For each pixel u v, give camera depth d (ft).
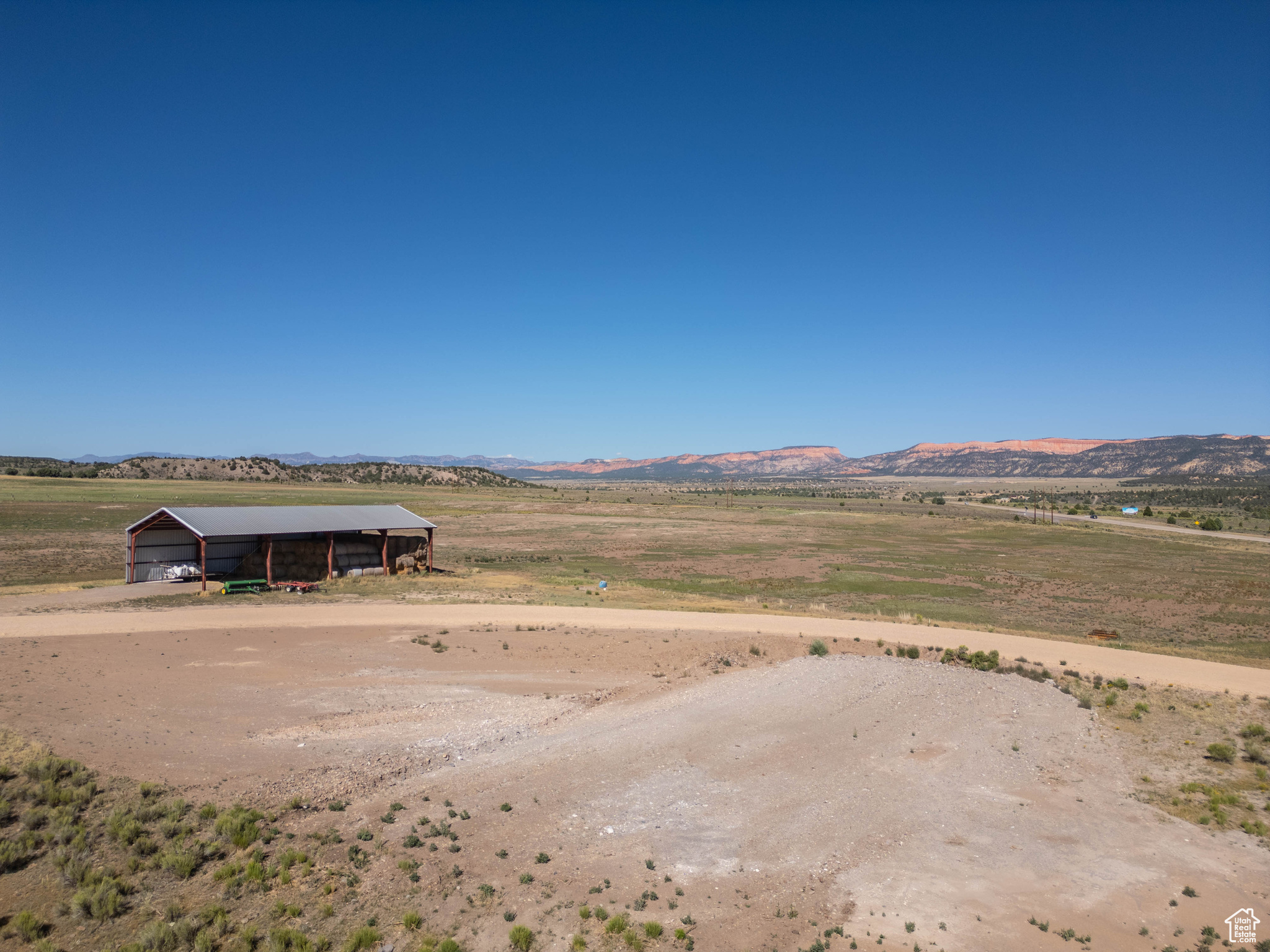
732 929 38.75
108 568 176.55
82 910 39.11
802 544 289.53
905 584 189.47
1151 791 55.77
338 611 120.67
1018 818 51.49
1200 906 40.83
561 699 77.30
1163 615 154.30
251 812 49.52
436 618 116.37
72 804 49.14
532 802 53.21
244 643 97.09
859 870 44.88
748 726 69.00
